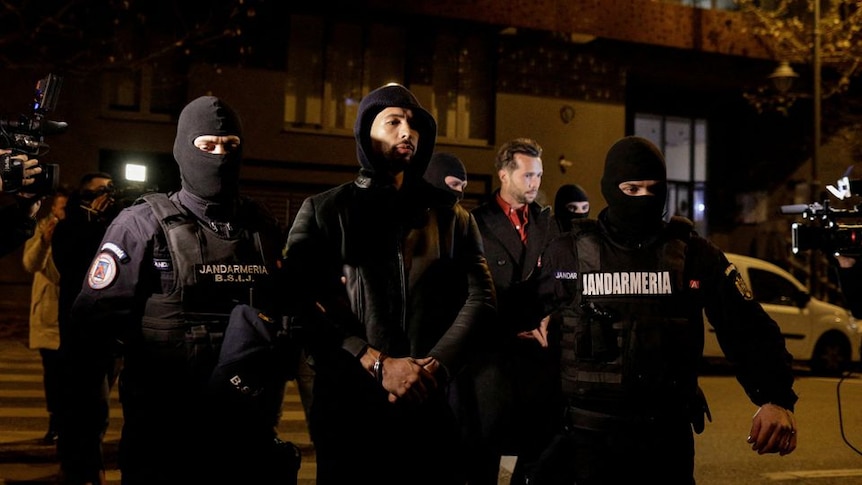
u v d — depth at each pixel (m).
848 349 12.56
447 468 2.90
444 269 2.98
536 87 17.11
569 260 3.15
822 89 18.50
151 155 14.95
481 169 16.66
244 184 15.49
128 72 14.91
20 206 3.01
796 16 17.42
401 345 2.87
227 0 15.11
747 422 8.16
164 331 2.74
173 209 2.85
